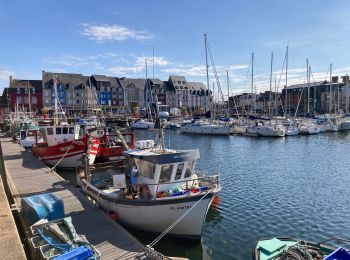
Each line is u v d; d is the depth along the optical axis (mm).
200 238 12609
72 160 25125
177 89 125688
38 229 10477
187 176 13695
